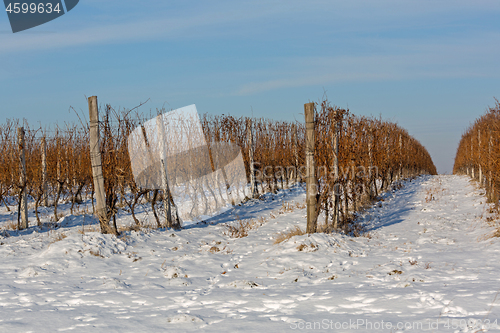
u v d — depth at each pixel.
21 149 11.49
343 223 10.85
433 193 18.44
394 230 10.70
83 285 5.93
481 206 13.59
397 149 24.23
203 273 6.66
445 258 7.05
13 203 16.19
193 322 4.11
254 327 3.88
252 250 8.41
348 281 5.79
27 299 5.11
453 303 4.20
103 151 9.18
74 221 12.67
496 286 4.82
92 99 9.03
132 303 4.98
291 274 6.31
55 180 16.27
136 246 8.55
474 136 22.69
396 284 5.39
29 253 8.08
